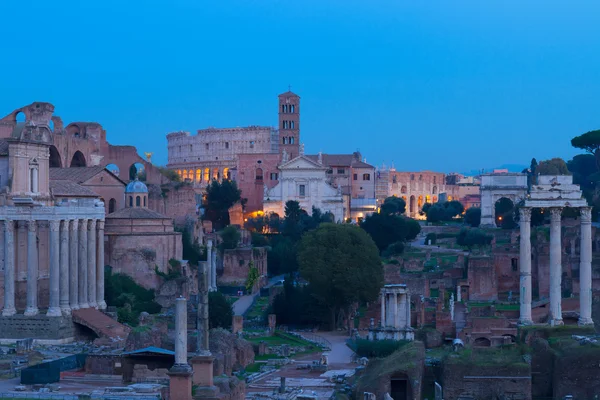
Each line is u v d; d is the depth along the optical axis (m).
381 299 181.38
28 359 151.62
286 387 135.25
